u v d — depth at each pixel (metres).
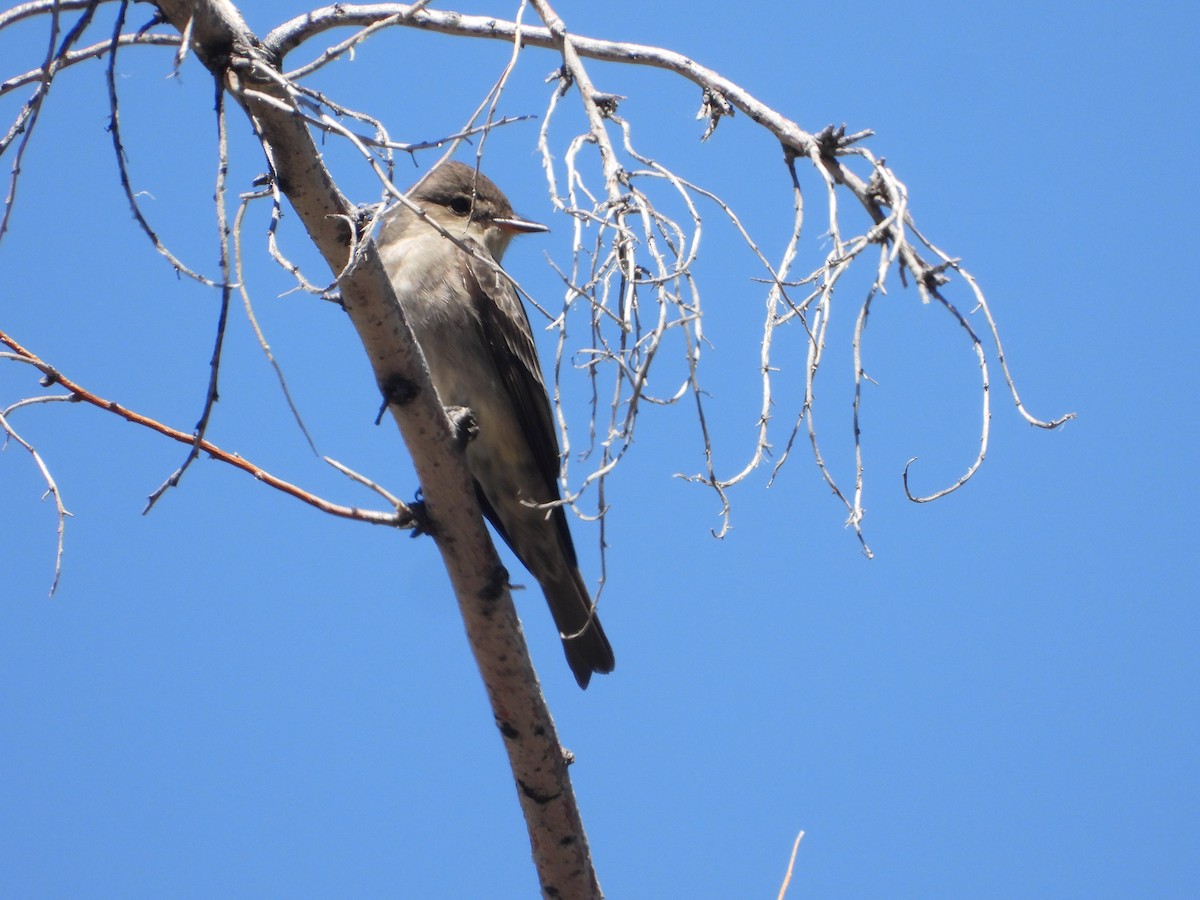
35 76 7.06
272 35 7.45
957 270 6.27
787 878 7.54
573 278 5.95
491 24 7.35
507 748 8.51
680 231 6.04
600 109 6.58
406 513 8.23
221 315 5.65
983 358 6.32
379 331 7.62
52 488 7.27
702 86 7.12
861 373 6.21
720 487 6.12
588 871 8.66
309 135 6.91
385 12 7.52
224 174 5.61
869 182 6.57
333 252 7.28
